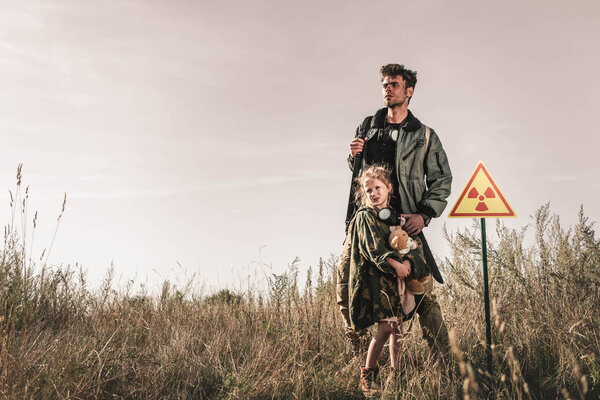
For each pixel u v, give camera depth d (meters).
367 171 3.71
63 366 3.16
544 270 4.66
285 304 4.71
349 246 3.77
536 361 3.68
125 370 3.33
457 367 3.45
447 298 4.79
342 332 4.34
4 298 4.39
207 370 3.65
